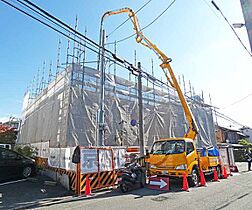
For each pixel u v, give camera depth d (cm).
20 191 774
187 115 1206
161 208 575
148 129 1714
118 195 749
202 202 641
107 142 1391
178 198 695
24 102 2691
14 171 970
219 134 3506
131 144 1538
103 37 1186
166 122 1897
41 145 1297
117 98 1556
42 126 1692
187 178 905
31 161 1060
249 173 1488
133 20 1247
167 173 887
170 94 2052
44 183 913
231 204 618
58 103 1434
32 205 610
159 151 971
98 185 835
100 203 634
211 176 1227
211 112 2548
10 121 3266
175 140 956
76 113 1270
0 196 696
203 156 1080
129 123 1579
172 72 1261
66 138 1195
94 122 1338
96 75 1453
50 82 1748
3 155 945
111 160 921
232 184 992
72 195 741
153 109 1816
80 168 780
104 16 1236
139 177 882
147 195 746
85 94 1352
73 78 1320
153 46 1288
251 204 620
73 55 1475
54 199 676
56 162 1002
